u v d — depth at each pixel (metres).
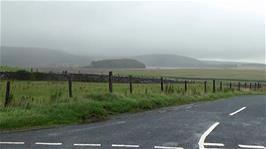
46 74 41.41
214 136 12.31
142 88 32.78
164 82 56.69
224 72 190.50
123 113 18.66
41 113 15.23
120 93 22.56
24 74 39.78
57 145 10.35
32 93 24.56
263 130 13.92
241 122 16.20
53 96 18.95
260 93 58.31
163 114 18.83
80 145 10.41
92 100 18.67
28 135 11.84
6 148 9.86
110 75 22.12
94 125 14.34
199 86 48.41
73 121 15.16
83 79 43.75
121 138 11.59
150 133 12.66
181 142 11.14
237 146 10.71
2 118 13.48
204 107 23.72
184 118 17.23
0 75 37.75
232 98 36.81
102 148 10.06
